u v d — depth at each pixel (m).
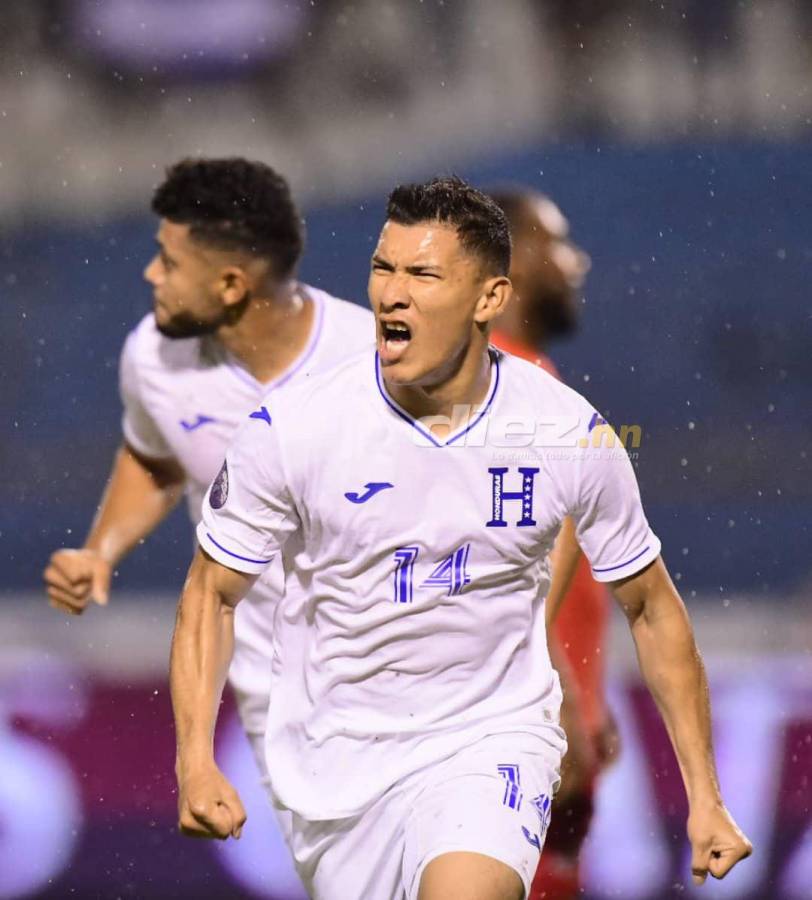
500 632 11.16
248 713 14.80
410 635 11.02
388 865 11.25
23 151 49.44
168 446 15.79
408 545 10.80
